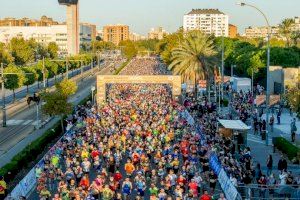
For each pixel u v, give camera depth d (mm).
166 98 75750
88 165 32156
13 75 82625
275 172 34781
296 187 26578
